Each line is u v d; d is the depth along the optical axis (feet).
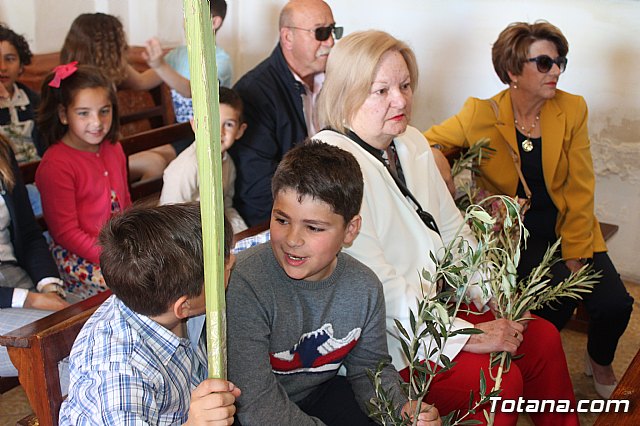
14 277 7.29
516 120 8.87
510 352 5.75
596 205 12.08
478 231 5.17
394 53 6.09
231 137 8.61
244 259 4.77
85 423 3.92
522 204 7.47
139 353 4.08
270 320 4.72
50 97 7.94
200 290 4.13
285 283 4.79
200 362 4.68
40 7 13.01
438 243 6.52
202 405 3.27
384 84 6.01
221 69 12.50
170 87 12.26
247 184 9.11
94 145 8.23
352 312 4.99
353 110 6.15
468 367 5.74
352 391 5.45
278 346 4.81
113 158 8.47
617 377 9.23
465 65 12.51
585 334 10.23
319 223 4.50
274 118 9.05
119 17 13.42
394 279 5.83
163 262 3.94
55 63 12.76
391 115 6.09
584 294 8.43
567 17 11.46
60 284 7.41
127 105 12.84
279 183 4.59
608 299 8.30
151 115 12.57
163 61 11.78
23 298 6.74
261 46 14.34
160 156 11.41
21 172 7.64
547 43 8.41
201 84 2.08
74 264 8.09
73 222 8.02
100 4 13.87
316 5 9.23
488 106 8.85
